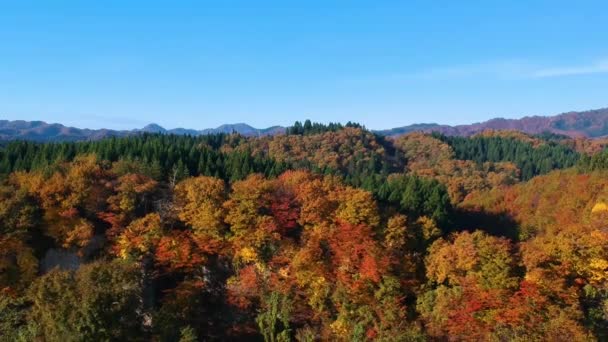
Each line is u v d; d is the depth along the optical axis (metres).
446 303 44.81
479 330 41.88
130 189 56.72
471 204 99.12
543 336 39.25
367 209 56.53
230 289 51.50
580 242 49.03
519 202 88.88
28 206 51.50
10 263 49.28
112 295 35.06
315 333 45.44
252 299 49.84
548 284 44.44
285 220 57.03
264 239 52.62
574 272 48.25
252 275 50.72
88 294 33.97
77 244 52.31
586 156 101.81
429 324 44.06
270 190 60.28
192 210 56.09
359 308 45.75
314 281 49.03
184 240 53.34
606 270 47.88
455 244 50.34
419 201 71.12
